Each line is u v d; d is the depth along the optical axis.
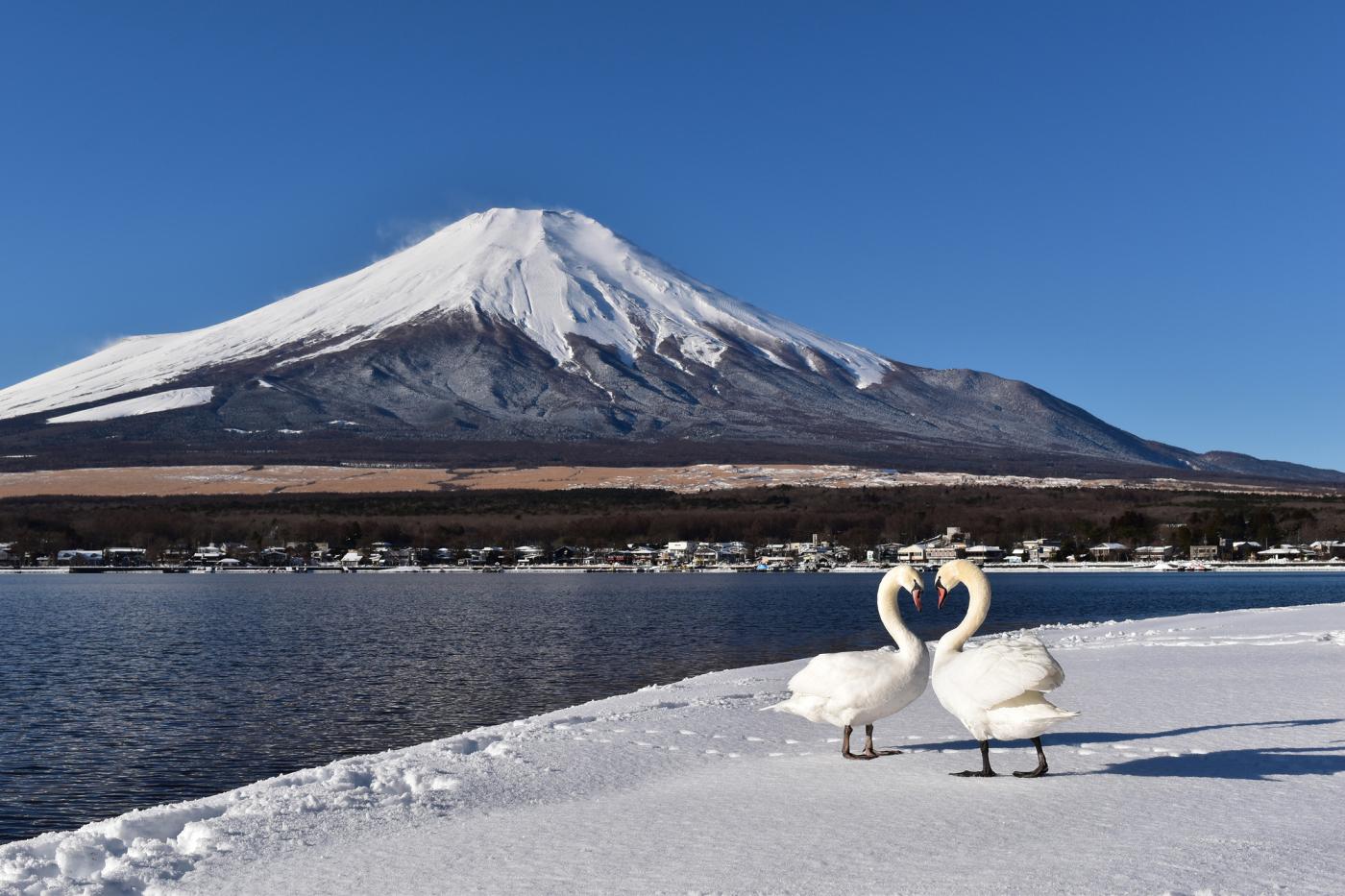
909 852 11.14
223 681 45.38
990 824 12.16
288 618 85.56
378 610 94.62
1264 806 12.56
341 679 45.34
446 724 33.78
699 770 16.91
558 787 15.89
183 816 14.69
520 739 20.75
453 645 60.19
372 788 16.16
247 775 27.03
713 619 79.06
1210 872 9.95
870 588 136.38
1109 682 25.67
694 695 28.86
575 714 26.25
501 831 13.16
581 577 177.38
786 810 13.43
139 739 31.84
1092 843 11.14
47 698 40.66
